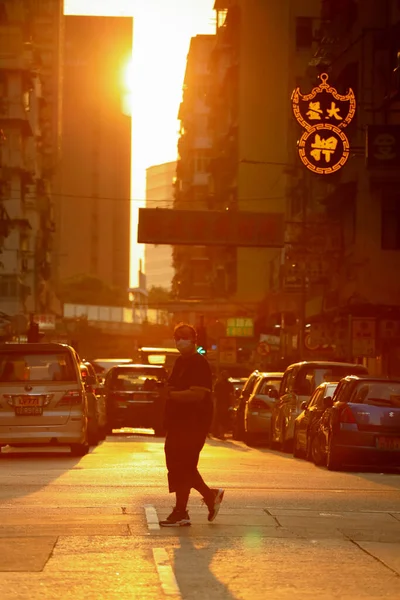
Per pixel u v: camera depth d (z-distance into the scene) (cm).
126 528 1992
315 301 10869
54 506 2369
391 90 8300
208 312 18850
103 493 2678
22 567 1574
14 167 14612
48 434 4353
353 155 8175
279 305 12825
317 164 7962
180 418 2042
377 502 2580
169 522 2027
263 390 6159
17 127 14588
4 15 14388
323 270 9344
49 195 18888
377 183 8356
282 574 1548
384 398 3916
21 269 15038
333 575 1545
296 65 13875
